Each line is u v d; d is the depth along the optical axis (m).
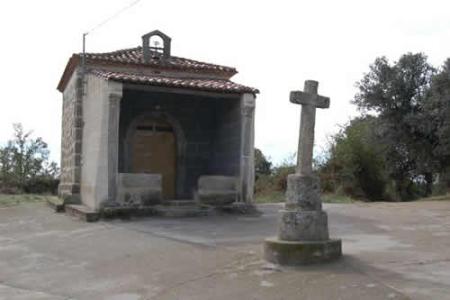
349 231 11.89
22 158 32.03
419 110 22.84
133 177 14.98
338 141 28.95
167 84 15.55
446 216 14.52
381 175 28.09
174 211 15.00
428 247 9.45
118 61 18.08
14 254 10.75
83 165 17.44
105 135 14.87
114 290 7.80
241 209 15.74
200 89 15.98
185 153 19.19
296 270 7.79
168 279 8.03
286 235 8.36
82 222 14.37
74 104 18.30
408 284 6.81
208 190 15.73
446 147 20.75
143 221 14.11
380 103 23.62
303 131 8.63
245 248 9.73
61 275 8.90
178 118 19.16
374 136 24.16
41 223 14.86
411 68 23.38
